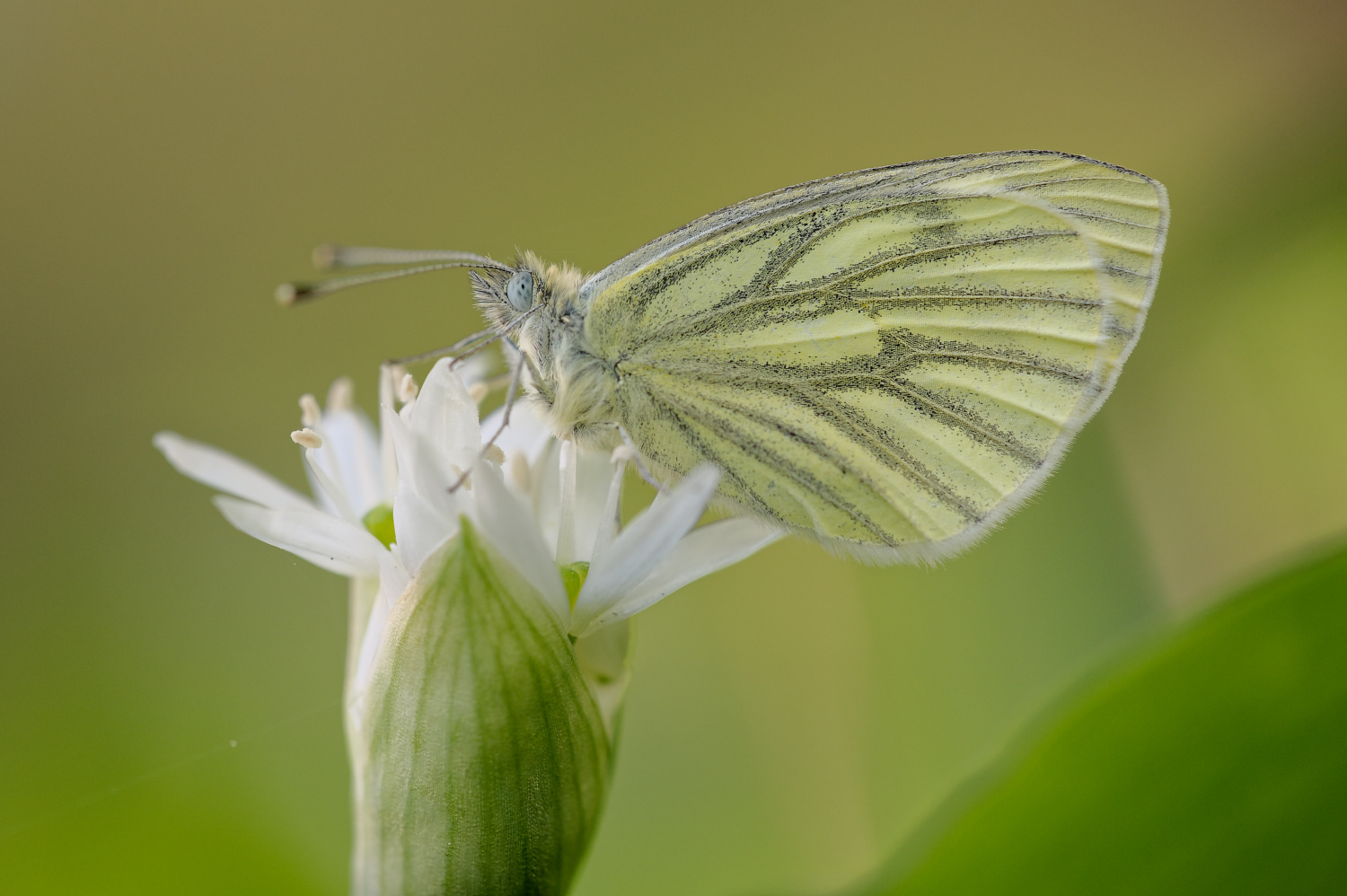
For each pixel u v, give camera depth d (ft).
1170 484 0.69
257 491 0.61
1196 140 0.80
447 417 0.61
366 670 0.60
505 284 0.64
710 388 0.64
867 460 0.64
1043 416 0.64
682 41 0.89
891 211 0.64
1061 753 0.58
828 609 0.70
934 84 0.88
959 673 0.66
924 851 0.58
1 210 0.77
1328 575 0.57
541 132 0.86
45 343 0.75
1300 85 0.74
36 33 0.79
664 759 0.67
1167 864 0.58
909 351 0.64
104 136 0.79
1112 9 0.87
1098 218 0.63
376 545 0.60
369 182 0.82
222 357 0.75
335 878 0.65
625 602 0.60
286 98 0.83
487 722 0.59
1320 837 0.58
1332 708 0.58
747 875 0.66
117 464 0.72
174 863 0.64
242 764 0.65
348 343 0.76
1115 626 0.67
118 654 0.68
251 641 0.68
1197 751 0.58
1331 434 0.69
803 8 0.91
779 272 0.64
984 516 0.64
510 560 0.59
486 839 0.59
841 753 0.68
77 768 0.66
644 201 0.84
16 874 0.64
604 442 0.63
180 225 0.77
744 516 0.65
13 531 0.70
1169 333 0.71
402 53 0.86
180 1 0.83
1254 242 0.71
